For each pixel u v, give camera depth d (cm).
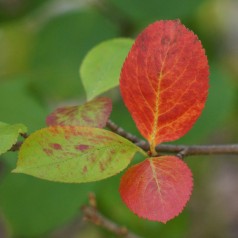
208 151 55
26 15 103
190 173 50
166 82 50
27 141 48
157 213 49
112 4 94
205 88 50
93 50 56
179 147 55
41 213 86
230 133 118
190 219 118
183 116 51
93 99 53
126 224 95
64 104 97
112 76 56
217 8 112
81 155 49
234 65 119
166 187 49
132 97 51
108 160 49
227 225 125
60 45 97
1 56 105
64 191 86
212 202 123
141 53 50
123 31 98
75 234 111
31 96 84
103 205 92
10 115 81
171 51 50
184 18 103
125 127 87
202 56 50
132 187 49
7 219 86
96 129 49
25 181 87
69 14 98
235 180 136
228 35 126
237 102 100
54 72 94
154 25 50
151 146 51
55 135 49
